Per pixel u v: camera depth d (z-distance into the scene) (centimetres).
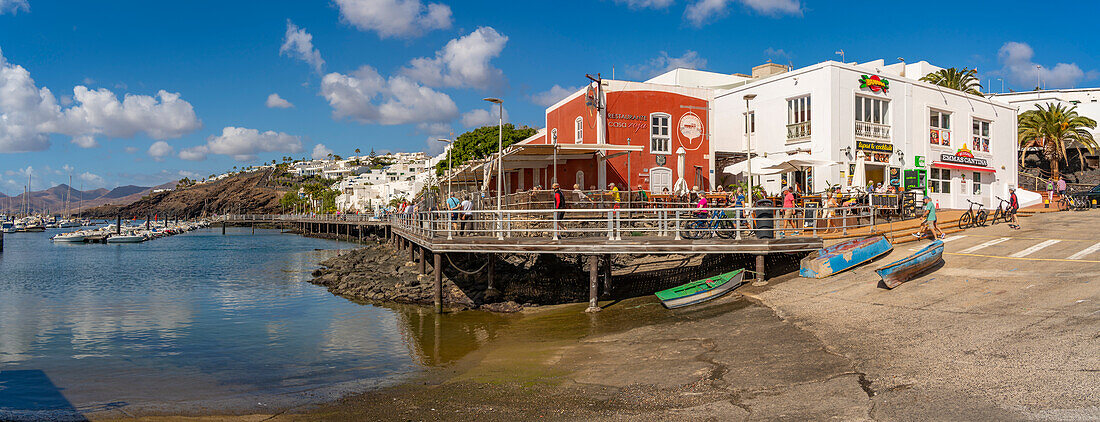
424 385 1282
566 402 1055
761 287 1806
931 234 2239
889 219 2533
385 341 1809
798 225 2445
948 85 4709
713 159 3334
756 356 1205
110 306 2698
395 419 1049
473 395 1153
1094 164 5203
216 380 1445
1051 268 1623
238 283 3541
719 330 1447
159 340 1939
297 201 19388
